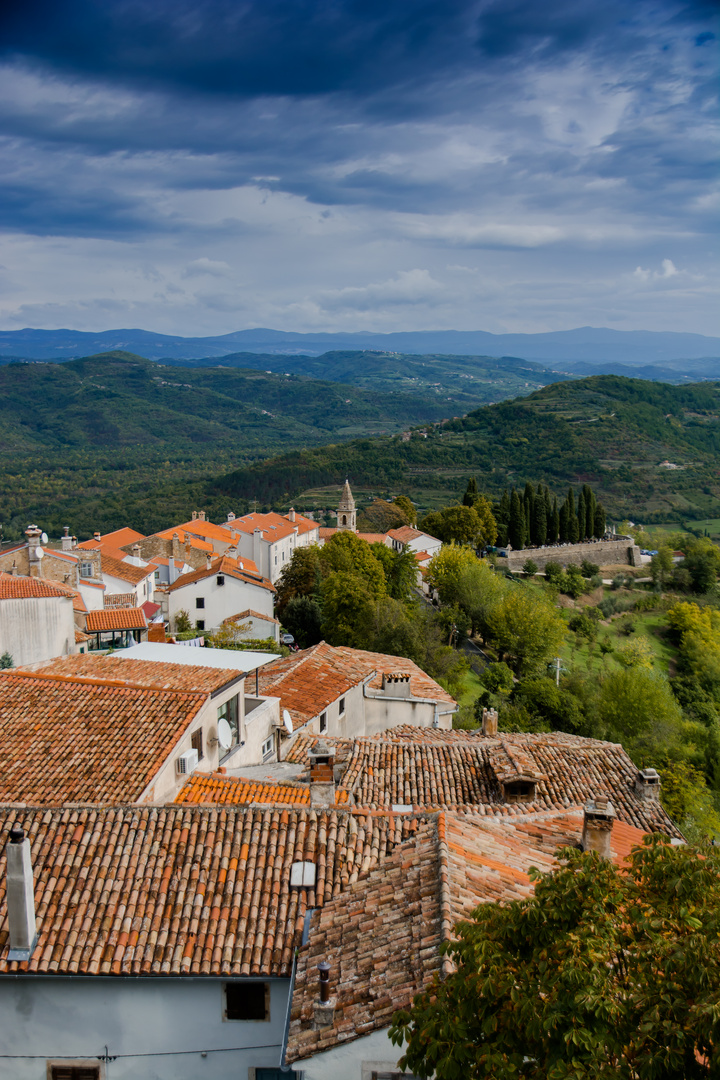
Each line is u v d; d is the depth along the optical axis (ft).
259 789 78.74
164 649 108.17
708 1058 32.37
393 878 57.21
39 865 57.93
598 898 39.32
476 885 54.24
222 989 53.06
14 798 67.92
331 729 117.29
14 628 169.58
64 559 238.07
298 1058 44.32
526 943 39.96
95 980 52.95
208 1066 53.62
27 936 52.11
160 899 56.03
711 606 410.72
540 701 204.23
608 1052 33.65
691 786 159.43
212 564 300.81
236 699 92.73
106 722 78.69
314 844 61.36
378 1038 43.42
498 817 68.44
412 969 46.68
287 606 294.66
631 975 36.22
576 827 68.59
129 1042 53.78
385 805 80.89
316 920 54.90
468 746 94.79
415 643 224.94
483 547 483.51
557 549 492.54
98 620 207.31
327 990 46.06
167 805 63.10
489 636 302.45
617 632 363.97
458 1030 36.24
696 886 38.73
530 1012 34.63
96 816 61.93
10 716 80.18
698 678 304.50
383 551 352.28
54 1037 53.98
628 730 200.44
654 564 474.08
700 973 33.50
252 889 57.36
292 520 489.67
